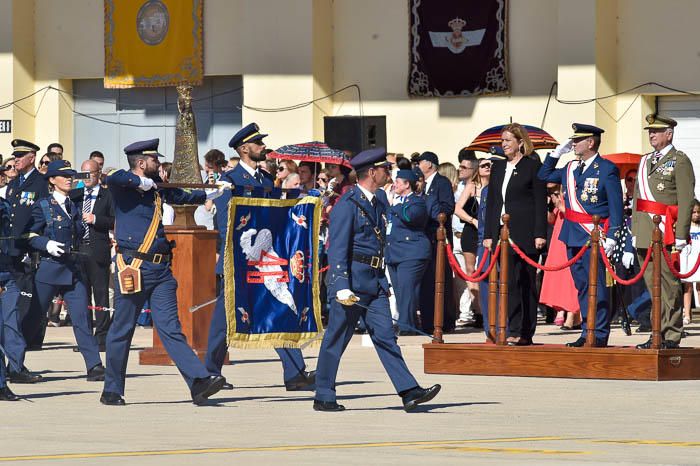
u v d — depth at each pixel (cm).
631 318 7194
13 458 3172
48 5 9975
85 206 6488
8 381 5088
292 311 4484
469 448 3319
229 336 4397
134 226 4344
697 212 7188
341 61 9438
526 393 4581
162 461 3091
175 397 4572
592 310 5034
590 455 3155
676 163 5262
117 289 4350
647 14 8688
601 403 4309
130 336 4394
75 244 5378
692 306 8156
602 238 5150
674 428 3731
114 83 9800
